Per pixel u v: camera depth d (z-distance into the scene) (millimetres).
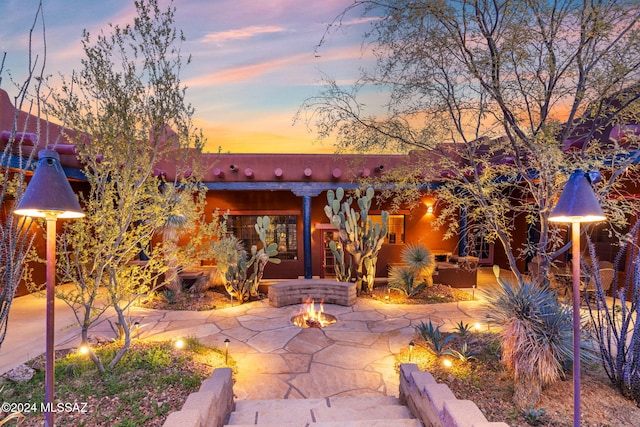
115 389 3854
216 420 3301
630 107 4250
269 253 9297
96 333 6395
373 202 12133
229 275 8789
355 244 9469
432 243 12258
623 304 3949
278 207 12469
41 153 2014
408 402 3992
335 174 10617
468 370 4406
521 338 3590
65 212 2252
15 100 3498
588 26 3859
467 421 2594
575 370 2430
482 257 13953
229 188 11188
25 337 6117
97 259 4199
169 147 4648
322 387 4734
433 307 8438
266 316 7844
